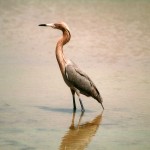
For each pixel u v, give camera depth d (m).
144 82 19.81
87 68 22.55
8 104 16.17
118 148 12.54
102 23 37.91
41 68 21.83
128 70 22.30
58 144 12.70
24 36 31.12
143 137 13.48
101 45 29.02
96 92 16.02
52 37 31.23
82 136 13.45
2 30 33.25
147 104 16.66
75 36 31.78
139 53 26.97
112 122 14.81
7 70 21.19
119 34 33.31
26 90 17.91
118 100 17.12
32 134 13.41
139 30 35.31
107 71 21.97
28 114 15.20
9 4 48.00
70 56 25.47
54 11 43.75
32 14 41.56
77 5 48.38
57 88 18.39
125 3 50.97
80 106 16.52
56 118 14.97
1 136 13.16
